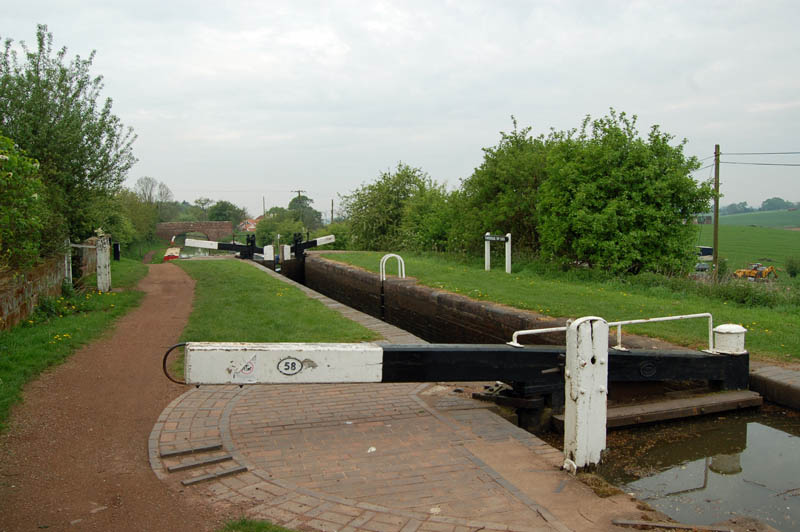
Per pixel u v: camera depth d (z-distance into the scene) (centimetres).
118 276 1667
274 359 481
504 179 1980
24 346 706
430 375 528
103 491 381
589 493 386
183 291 1429
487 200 2095
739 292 1138
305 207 8762
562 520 347
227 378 471
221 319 1016
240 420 525
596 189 1518
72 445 457
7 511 349
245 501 369
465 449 461
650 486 462
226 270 1969
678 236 1485
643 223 1484
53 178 1176
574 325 420
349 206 3519
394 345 529
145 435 484
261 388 630
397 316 1625
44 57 1227
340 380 501
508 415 576
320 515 350
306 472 415
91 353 752
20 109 1154
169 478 403
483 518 347
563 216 1614
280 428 506
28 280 897
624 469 497
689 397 647
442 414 549
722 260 2578
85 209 1304
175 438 475
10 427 483
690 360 637
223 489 387
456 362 535
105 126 1303
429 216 2772
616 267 1462
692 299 1173
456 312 1278
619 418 583
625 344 805
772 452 532
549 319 1001
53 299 997
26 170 802
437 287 1480
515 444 474
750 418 623
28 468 411
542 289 1334
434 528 334
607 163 1521
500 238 1727
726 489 455
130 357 743
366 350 507
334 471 418
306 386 639
